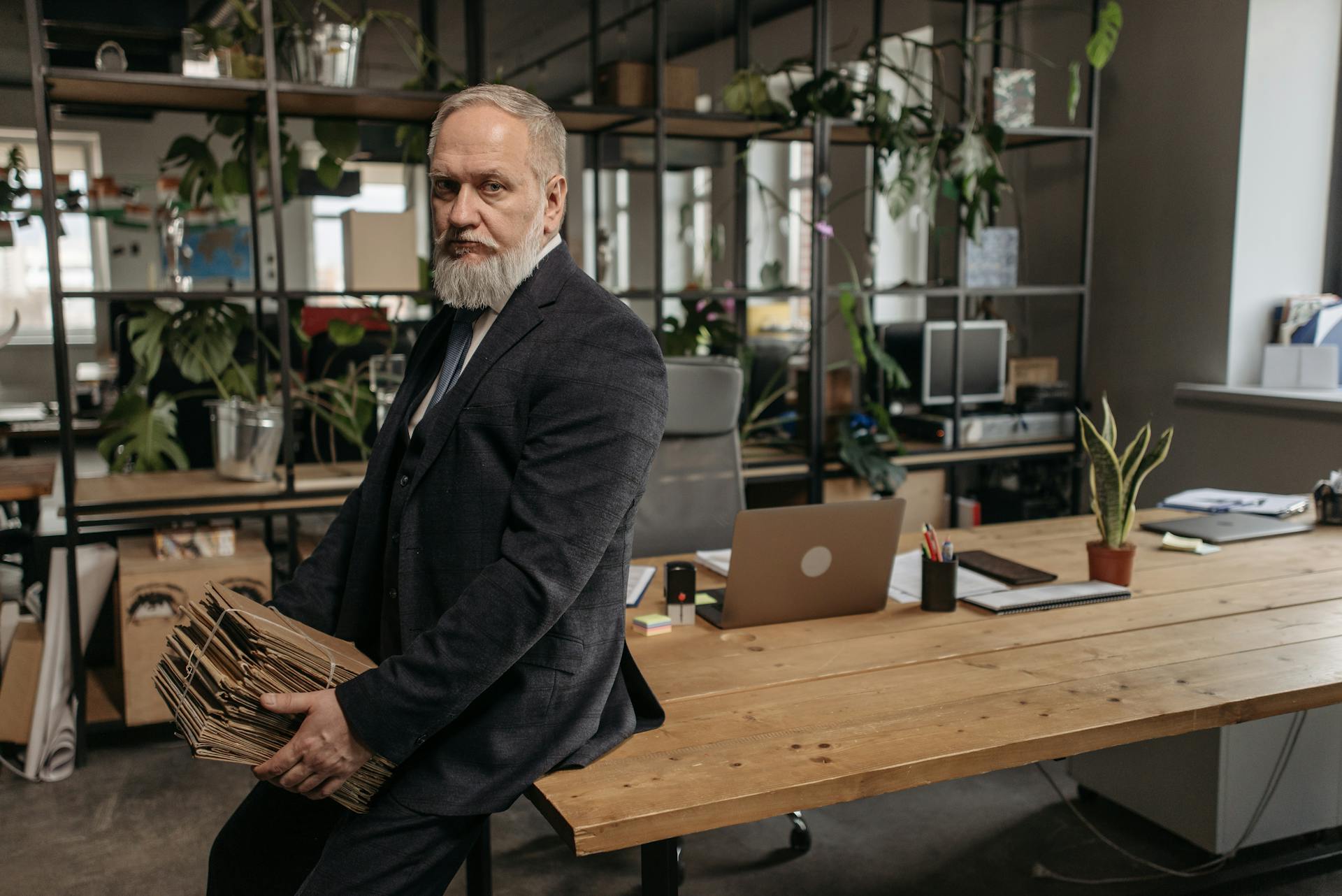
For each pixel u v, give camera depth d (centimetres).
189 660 132
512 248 135
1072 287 432
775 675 166
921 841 258
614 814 120
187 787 296
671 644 183
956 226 418
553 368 131
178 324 367
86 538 358
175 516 315
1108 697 156
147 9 514
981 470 495
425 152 374
